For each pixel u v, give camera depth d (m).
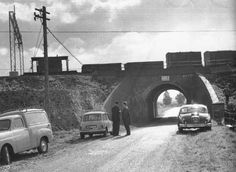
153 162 11.26
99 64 50.41
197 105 24.31
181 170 9.59
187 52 51.12
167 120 50.47
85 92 41.59
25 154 17.12
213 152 12.10
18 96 35.72
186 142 16.31
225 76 47.19
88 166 11.25
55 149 17.97
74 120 33.28
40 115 17.42
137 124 41.84
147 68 50.22
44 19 26.67
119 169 10.37
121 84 46.97
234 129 18.58
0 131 14.36
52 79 44.34
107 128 23.91
